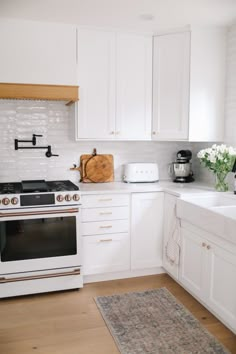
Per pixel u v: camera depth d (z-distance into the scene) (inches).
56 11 107.6
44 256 113.7
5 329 95.0
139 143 147.0
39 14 110.1
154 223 128.8
